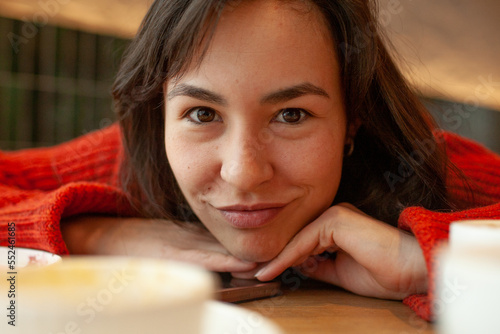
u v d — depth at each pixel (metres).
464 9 1.91
